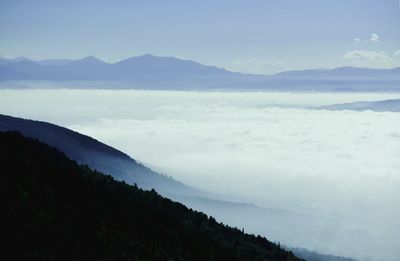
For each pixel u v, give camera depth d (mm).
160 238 79188
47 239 63094
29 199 69312
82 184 83250
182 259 76188
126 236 73312
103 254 65750
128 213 81250
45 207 69812
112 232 72250
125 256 67750
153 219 85500
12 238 60531
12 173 75062
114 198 84812
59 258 60938
